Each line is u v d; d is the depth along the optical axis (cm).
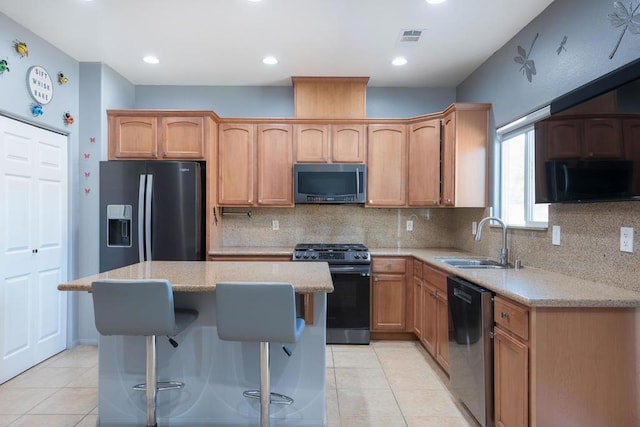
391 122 376
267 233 410
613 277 185
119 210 334
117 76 367
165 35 290
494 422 196
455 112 324
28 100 282
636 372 163
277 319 165
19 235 281
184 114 355
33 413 226
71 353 322
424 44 302
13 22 268
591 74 202
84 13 257
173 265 247
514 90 284
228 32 284
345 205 411
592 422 163
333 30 280
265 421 179
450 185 332
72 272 333
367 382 270
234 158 378
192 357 208
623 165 162
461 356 224
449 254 341
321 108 382
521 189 292
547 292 173
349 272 346
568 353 161
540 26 251
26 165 287
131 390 209
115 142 353
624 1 179
